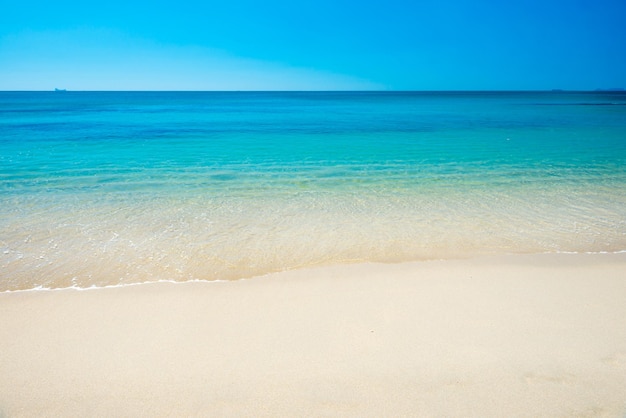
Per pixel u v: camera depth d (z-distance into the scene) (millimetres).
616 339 4215
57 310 4836
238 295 5258
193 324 4543
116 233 7613
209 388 3537
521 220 8539
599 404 3332
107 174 13180
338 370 3764
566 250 6891
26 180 12109
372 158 16891
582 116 44594
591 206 9617
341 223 8336
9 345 4125
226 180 12477
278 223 8328
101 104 85438
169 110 61031
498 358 3916
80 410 3297
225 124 34719
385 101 107875
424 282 5629
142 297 5188
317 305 4984
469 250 6887
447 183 12188
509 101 101125
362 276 5848
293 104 89438
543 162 15898
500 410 3279
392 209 9383
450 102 97188
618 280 5664
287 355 3980
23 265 6164
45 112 53562
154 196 10406
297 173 13672
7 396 3432
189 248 6918
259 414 3262
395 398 3420
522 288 5418
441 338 4246
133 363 3854
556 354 3967
